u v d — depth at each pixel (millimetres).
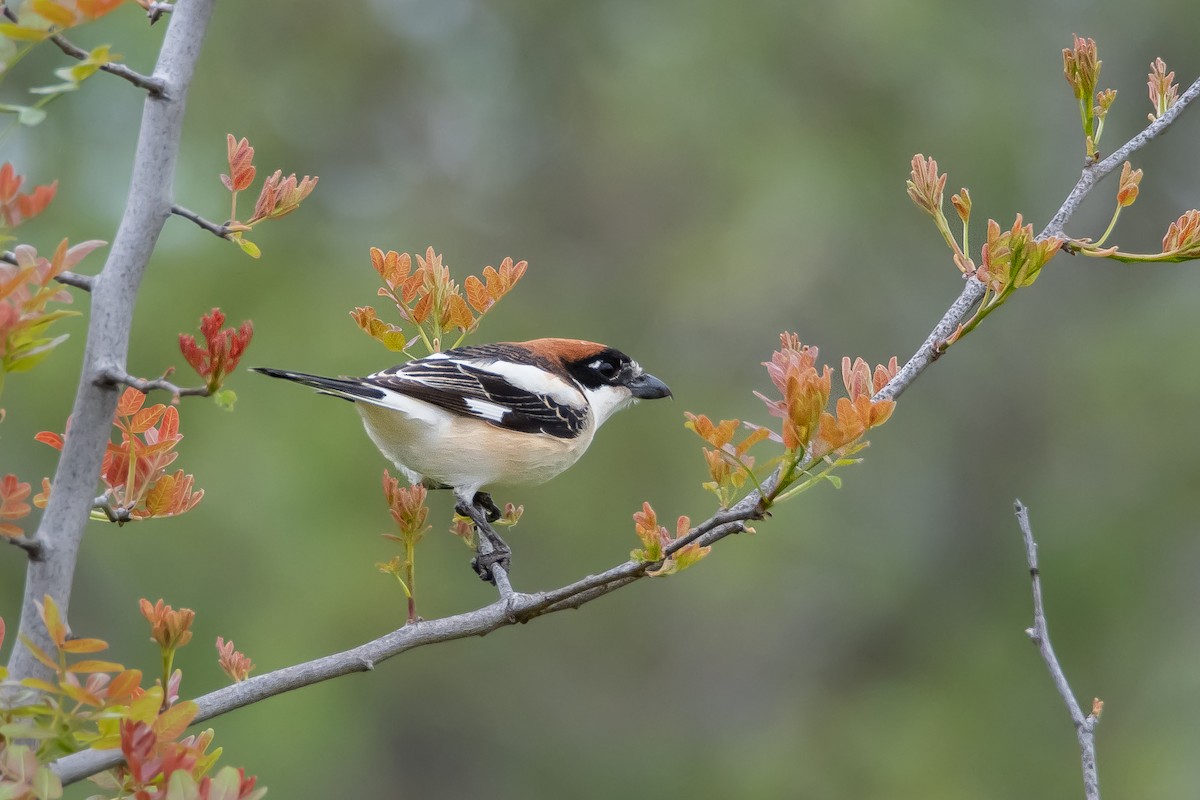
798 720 16016
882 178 16219
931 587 16516
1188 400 14945
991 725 15039
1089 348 15898
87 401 3754
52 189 3428
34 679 3320
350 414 12766
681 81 16406
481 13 16984
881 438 16859
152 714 3389
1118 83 16422
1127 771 14102
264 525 12242
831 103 16375
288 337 13086
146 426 4453
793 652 16891
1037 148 16406
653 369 16109
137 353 12695
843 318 16609
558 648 16391
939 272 16672
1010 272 4551
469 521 6438
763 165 16188
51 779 3285
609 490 14781
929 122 16234
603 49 17016
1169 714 14352
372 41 16281
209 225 4016
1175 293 15875
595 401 7496
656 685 16531
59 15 3211
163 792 3334
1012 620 15609
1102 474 15742
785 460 4176
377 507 12625
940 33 15977
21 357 3396
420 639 4680
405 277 5656
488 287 5707
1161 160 16406
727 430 4219
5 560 12570
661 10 16938
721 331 16547
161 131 3934
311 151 16078
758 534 15938
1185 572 15203
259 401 12727
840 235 16359
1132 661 14812
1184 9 15914
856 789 15117
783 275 16188
